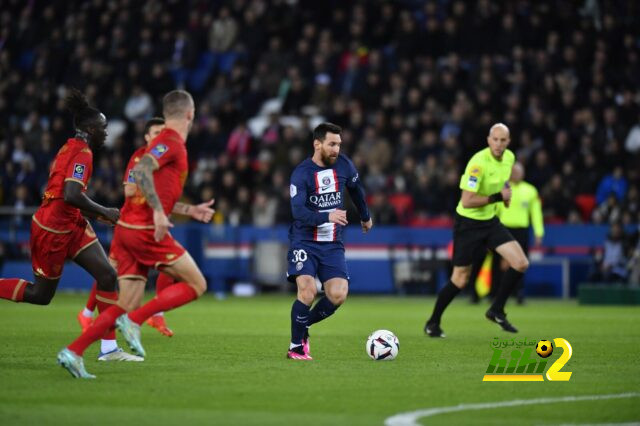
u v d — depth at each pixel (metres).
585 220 68.56
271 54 82.31
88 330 23.50
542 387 22.42
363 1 82.44
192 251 71.19
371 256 69.31
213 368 25.83
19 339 34.34
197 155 77.62
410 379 23.78
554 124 72.56
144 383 22.77
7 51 90.81
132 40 87.00
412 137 72.19
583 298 60.31
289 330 39.19
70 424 17.61
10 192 74.75
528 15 81.31
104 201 71.81
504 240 36.94
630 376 24.50
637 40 79.25
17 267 71.00
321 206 28.86
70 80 85.75
